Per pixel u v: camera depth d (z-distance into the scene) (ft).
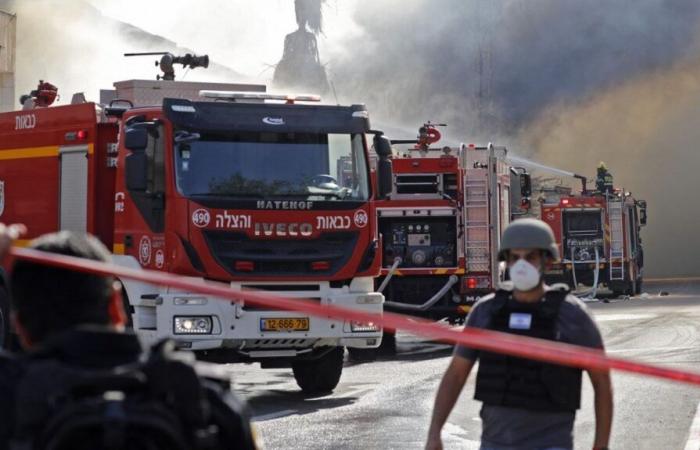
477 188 79.05
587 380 55.88
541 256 19.94
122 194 51.90
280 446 38.68
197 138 50.31
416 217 79.10
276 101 53.06
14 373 10.91
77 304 11.47
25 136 58.95
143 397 10.53
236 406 11.32
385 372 62.54
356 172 52.39
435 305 79.66
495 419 19.97
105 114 55.62
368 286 52.44
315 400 51.06
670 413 45.93
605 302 132.77
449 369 20.74
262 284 50.16
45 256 11.37
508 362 19.80
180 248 49.24
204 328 48.91
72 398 10.51
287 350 50.47
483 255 79.10
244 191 50.29
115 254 52.31
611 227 146.10
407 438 40.27
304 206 50.78
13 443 10.67
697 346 72.38
